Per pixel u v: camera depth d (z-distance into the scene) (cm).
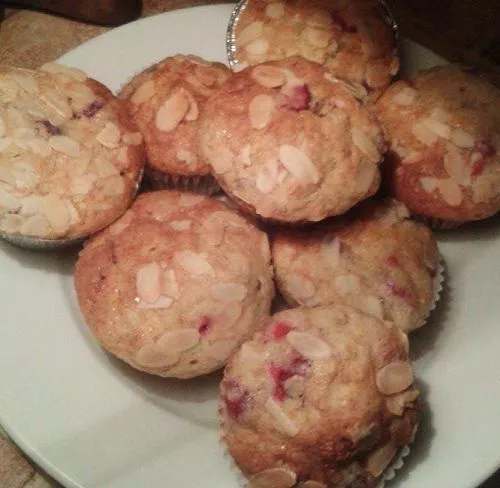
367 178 31
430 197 34
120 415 30
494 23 43
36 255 33
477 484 28
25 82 33
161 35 39
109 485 27
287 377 26
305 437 26
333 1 37
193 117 34
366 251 32
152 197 33
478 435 29
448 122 34
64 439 28
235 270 30
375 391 26
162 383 31
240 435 26
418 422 28
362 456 26
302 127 30
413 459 28
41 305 32
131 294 30
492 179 34
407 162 34
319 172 30
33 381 30
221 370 31
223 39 40
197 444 29
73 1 43
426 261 32
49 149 31
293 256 32
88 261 31
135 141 33
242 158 30
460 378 30
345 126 31
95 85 34
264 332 28
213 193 36
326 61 36
